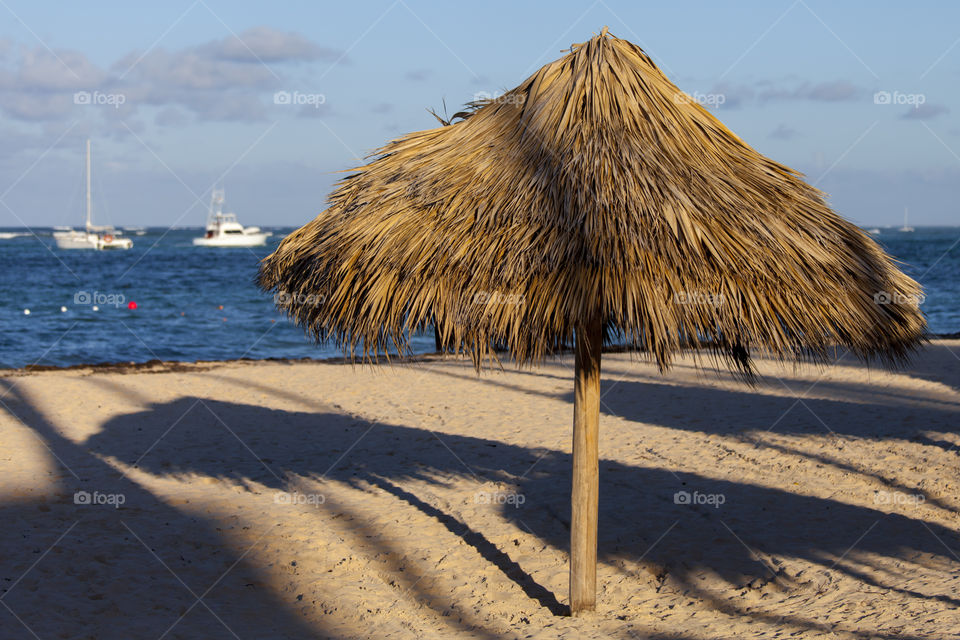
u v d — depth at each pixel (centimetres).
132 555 554
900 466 759
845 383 1287
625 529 617
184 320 2950
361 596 494
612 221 378
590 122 411
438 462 847
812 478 736
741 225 392
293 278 481
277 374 1480
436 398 1236
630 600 486
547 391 1296
